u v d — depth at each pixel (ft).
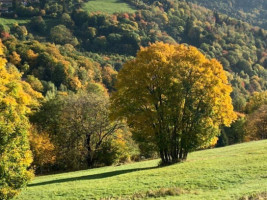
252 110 382.63
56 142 192.75
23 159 76.59
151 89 127.54
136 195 77.00
